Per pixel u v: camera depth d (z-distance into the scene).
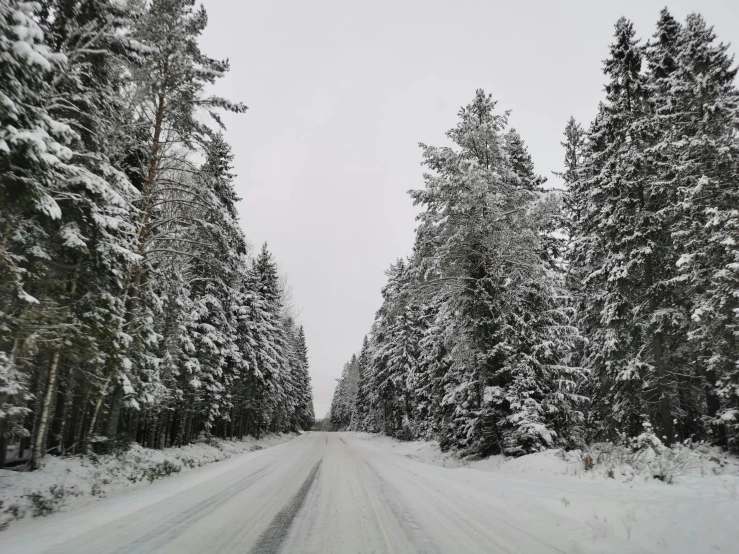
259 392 33.59
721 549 5.11
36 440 9.39
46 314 8.47
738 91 17.66
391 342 40.19
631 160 16.61
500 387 15.66
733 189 14.95
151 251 13.67
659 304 16.88
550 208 14.45
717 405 16.33
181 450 17.97
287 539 5.55
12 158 6.97
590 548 5.47
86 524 6.14
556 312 16.78
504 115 16.38
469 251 16.80
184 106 14.15
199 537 5.52
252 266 36.41
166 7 13.20
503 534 6.12
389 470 13.93
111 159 12.41
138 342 12.95
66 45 10.09
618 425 19.02
